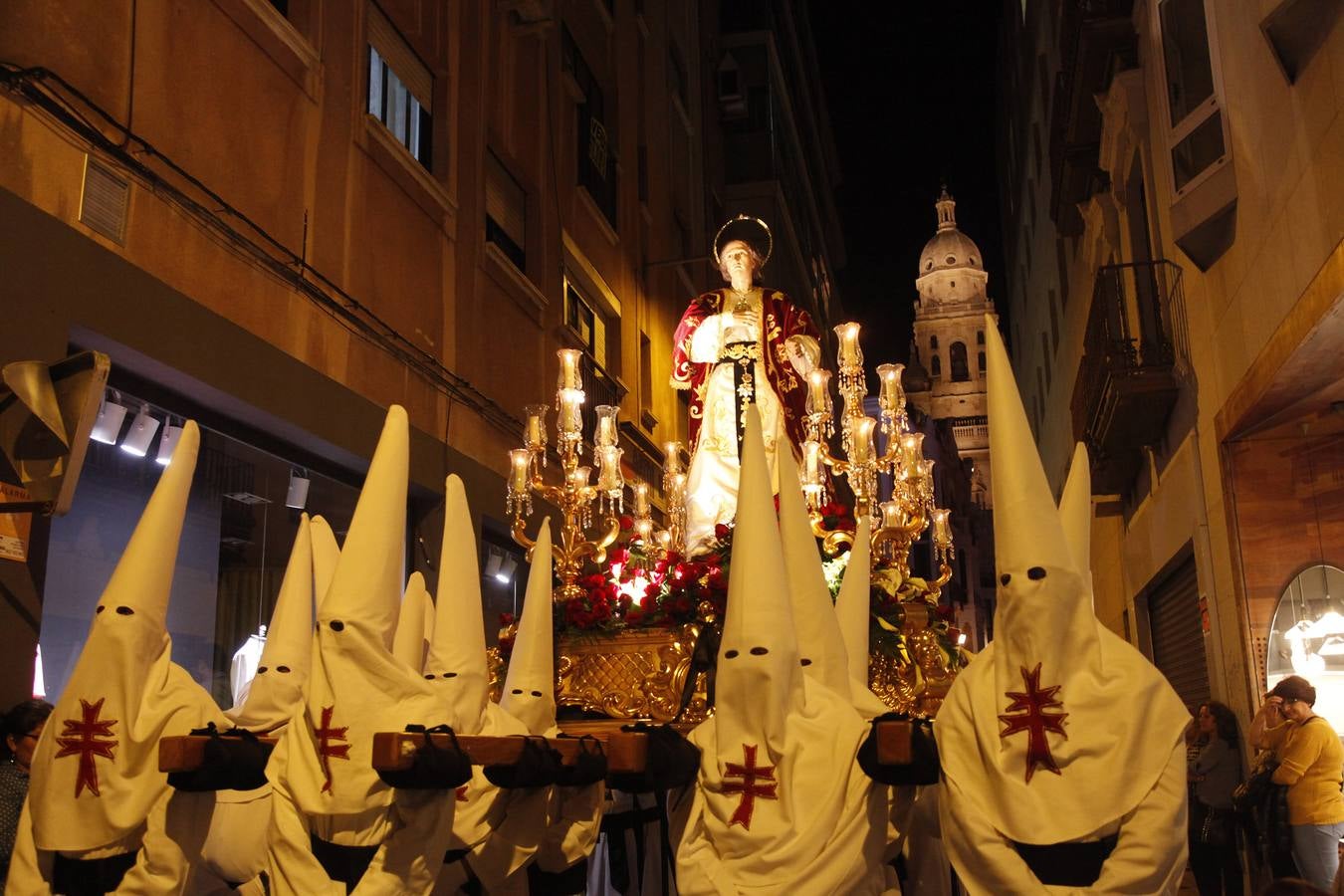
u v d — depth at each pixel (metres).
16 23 6.71
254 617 8.97
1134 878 3.49
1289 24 7.98
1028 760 3.65
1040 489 3.86
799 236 32.47
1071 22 14.41
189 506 8.25
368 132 10.37
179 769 3.93
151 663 4.50
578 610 6.97
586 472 8.02
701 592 6.82
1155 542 14.71
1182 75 10.88
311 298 9.29
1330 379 8.83
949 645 7.34
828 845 4.03
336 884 3.99
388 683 4.11
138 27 7.63
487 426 12.48
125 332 7.14
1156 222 12.87
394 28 11.17
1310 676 9.83
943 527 8.30
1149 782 3.56
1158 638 16.11
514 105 14.09
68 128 6.95
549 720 6.20
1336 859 7.58
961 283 62.94
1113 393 12.72
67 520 7.20
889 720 3.96
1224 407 10.38
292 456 9.42
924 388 58.34
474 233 12.45
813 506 8.38
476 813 5.12
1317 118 7.79
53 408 6.03
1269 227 8.95
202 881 6.13
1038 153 25.77
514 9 13.87
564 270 15.37
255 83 8.83
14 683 6.24
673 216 21.73
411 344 10.80
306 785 4.02
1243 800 8.09
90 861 4.31
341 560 4.24
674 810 4.46
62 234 6.74
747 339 9.52
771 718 4.17
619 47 18.91
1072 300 21.53
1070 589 3.74
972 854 3.65
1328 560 9.98
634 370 18.27
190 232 7.98
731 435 9.24
